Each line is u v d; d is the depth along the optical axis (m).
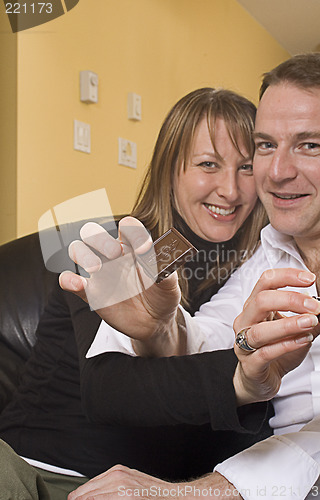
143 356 1.90
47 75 2.44
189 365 1.82
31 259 2.26
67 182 2.41
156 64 2.37
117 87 2.39
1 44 2.48
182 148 2.22
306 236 2.04
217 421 1.75
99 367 1.96
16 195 2.43
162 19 2.36
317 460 1.60
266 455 1.60
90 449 2.03
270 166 2.06
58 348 2.15
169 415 1.84
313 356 1.89
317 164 2.01
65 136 2.44
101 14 2.44
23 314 2.21
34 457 2.10
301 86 2.03
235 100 2.22
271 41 2.26
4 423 2.17
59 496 1.86
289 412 1.92
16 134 2.46
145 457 1.99
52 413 2.11
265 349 1.37
